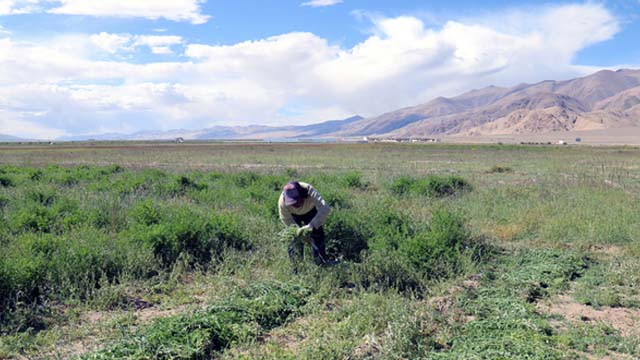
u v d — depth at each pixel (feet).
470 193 50.16
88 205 37.86
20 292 20.01
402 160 125.18
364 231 29.35
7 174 67.51
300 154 164.35
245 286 21.67
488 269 25.26
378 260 24.30
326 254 26.12
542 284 23.11
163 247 26.53
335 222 28.37
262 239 29.91
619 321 18.86
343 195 42.39
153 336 15.99
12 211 36.24
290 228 24.31
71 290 20.67
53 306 19.98
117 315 19.21
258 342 16.90
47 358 15.55
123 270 23.49
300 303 20.24
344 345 15.99
